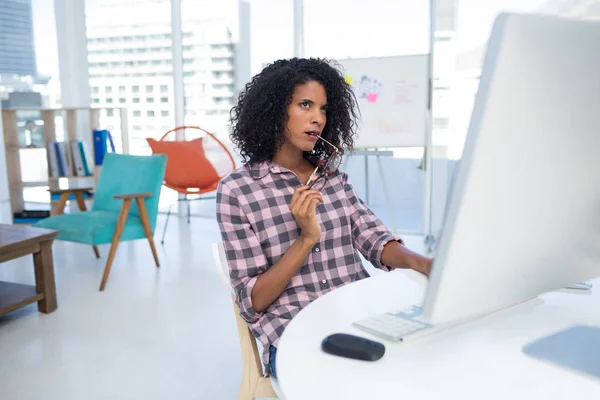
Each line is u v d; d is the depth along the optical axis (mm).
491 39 598
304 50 5043
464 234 645
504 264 693
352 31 4824
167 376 2303
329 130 1511
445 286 664
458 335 893
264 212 1346
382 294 1110
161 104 5797
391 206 5238
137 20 5758
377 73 4406
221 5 5320
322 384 741
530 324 933
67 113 5281
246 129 1406
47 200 6340
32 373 2332
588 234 764
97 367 2385
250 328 1336
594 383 730
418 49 4598
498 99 603
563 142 670
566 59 637
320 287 1374
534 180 666
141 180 3795
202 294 3312
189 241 4707
